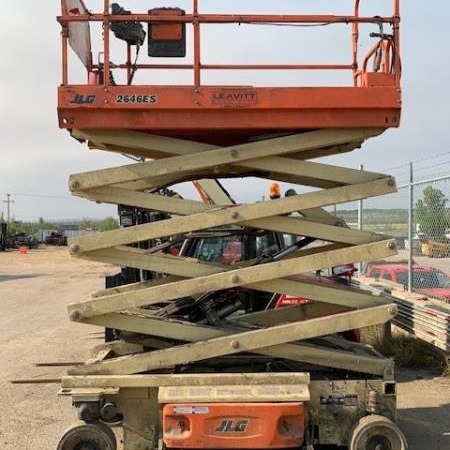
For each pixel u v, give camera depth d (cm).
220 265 489
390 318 473
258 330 472
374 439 454
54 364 895
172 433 439
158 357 470
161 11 478
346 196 477
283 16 480
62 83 466
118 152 521
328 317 472
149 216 748
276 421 436
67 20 465
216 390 449
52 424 625
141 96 462
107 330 736
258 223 479
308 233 482
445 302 918
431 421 618
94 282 2417
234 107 464
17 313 1486
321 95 466
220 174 523
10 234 6600
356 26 531
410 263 1030
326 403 471
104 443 456
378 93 468
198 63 473
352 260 475
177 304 545
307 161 482
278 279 478
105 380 460
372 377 497
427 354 855
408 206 1032
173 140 483
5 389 763
